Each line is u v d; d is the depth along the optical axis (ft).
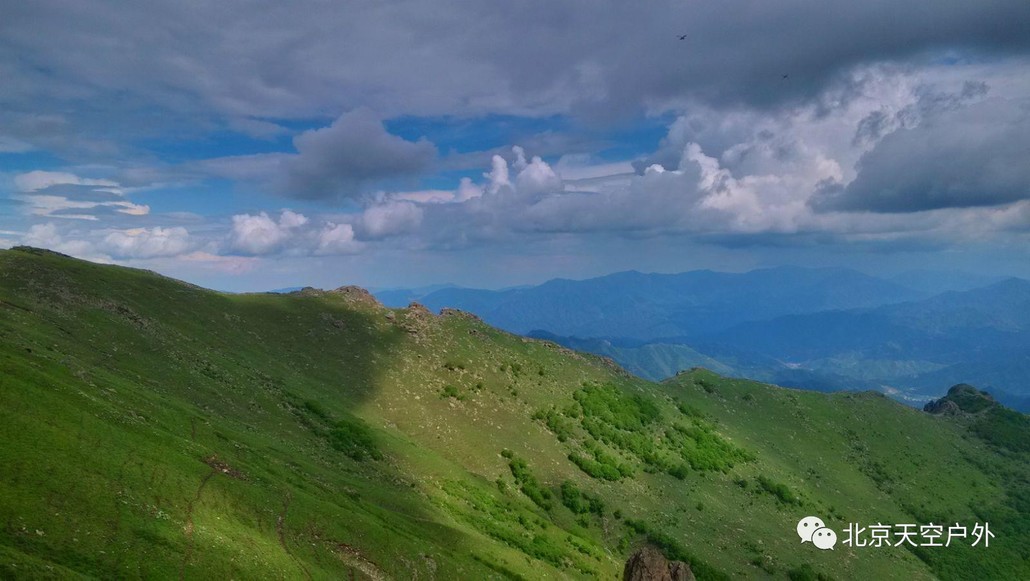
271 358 436.35
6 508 154.10
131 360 316.60
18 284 345.31
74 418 204.33
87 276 400.06
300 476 272.72
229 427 289.33
